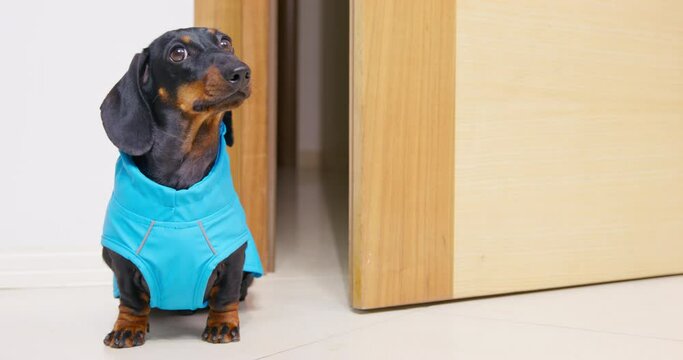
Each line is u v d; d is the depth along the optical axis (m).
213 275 1.27
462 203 1.54
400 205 1.49
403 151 1.48
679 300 1.58
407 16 1.46
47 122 1.71
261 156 1.81
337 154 4.97
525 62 1.58
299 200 3.45
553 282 1.65
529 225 1.62
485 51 1.54
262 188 1.82
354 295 1.48
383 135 1.47
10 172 1.70
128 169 1.24
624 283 1.73
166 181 1.25
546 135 1.62
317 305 1.54
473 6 1.52
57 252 1.71
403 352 1.22
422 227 1.51
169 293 1.26
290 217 2.92
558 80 1.62
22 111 1.69
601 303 1.55
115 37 1.73
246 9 1.76
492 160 1.57
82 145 1.72
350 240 1.50
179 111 1.22
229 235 1.27
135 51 1.74
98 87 1.73
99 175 1.74
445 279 1.54
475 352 1.23
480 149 1.55
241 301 1.57
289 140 5.18
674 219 1.79
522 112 1.59
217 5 1.72
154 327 1.39
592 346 1.26
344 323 1.41
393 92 1.47
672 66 1.76
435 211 1.52
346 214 2.99
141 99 1.23
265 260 1.85
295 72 5.10
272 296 1.62
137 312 1.28
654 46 1.73
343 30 4.52
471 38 1.52
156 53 1.24
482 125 1.55
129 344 1.25
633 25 1.70
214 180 1.26
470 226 1.56
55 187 1.72
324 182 4.25
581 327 1.38
